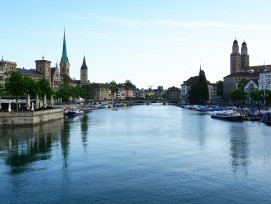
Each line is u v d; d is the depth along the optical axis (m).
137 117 173.12
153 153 73.38
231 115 151.12
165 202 45.72
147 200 46.34
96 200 46.34
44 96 151.62
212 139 92.25
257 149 77.62
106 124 132.50
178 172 58.50
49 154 71.00
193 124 133.88
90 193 48.72
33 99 153.62
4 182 53.00
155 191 49.53
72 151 74.38
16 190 49.78
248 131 108.44
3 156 68.88
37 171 58.66
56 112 146.00
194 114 198.75
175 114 198.75
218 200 46.44
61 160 66.12
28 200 46.38
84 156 69.69
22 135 95.19
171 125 130.25
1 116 110.56
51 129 110.44
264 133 103.38
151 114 198.25
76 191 49.44
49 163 63.72
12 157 68.06
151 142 87.75
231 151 75.56
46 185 51.81
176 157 69.62
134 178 55.16
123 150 76.50
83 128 116.44
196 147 80.56
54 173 57.56
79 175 56.56
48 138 91.19
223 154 72.50
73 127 118.81
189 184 52.44
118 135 100.38
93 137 95.25
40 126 118.06
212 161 66.19
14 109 136.00
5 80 191.12
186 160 67.00
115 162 65.00
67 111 179.75
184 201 46.09
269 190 50.06
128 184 52.34
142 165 62.94
